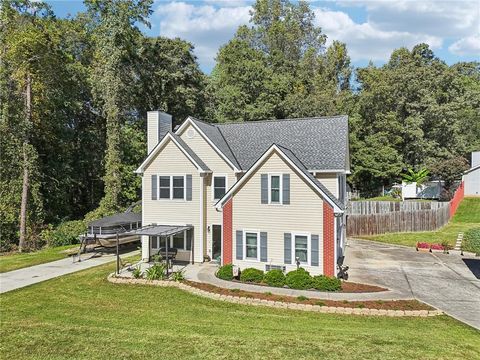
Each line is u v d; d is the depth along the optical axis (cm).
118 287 1833
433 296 1653
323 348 1043
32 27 3184
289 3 7119
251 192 2022
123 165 3716
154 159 2405
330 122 2505
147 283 1883
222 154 2352
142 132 4278
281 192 1956
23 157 3272
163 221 2394
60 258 2559
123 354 1009
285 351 1021
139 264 2327
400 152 5409
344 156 2219
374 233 3228
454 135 5412
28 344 1084
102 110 4103
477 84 7450
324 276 1770
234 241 2062
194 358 982
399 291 1714
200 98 4553
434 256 2498
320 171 2178
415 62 5797
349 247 2809
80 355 1008
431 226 3328
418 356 1003
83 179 4272
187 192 2342
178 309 1488
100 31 3734
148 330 1205
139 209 3425
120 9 3688
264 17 7094
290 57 6862
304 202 1916
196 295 1692
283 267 1958
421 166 5191
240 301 1589
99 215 3434
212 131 2612
